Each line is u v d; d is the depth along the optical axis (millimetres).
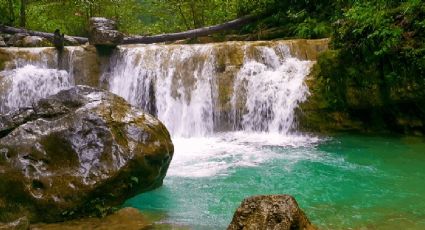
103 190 5477
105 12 19891
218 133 10938
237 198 6312
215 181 7047
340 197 6340
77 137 5781
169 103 11211
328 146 9305
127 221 5355
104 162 5590
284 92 10773
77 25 19844
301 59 11680
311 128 10547
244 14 16391
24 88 10961
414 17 9609
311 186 6828
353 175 7344
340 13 13070
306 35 13852
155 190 6582
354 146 9258
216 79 11188
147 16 24219
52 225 5238
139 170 5766
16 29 14891
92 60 11602
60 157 5652
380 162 8055
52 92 11211
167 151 6125
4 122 6145
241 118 11008
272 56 11531
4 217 5285
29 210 5305
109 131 5812
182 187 6746
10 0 16312
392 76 9617
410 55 9359
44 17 18328
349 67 10195
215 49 11328
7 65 11281
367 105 10102
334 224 5316
